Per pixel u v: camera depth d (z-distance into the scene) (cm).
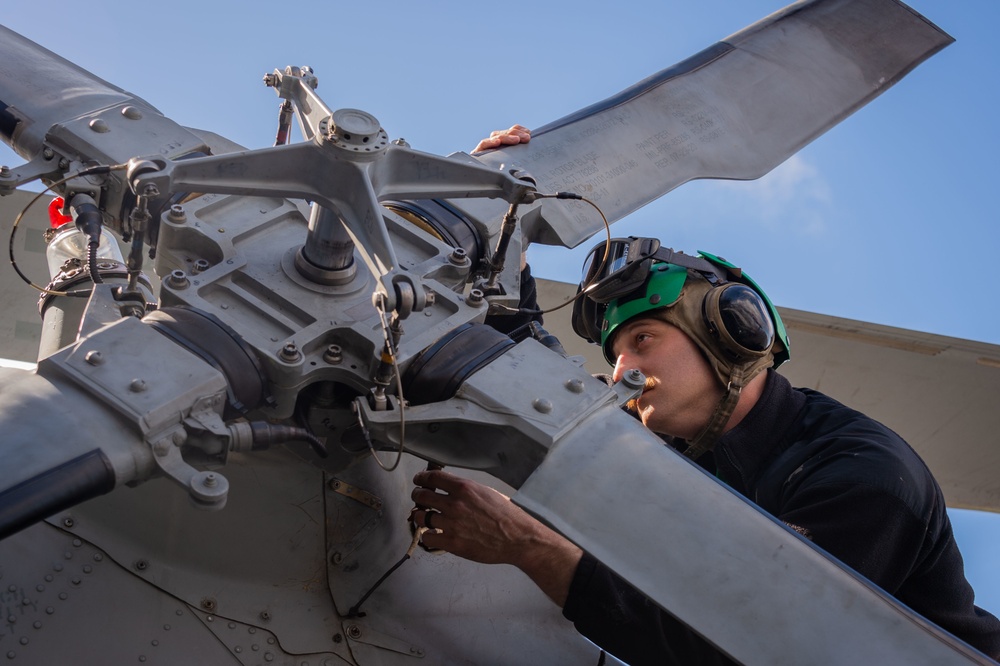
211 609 307
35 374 238
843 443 341
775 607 232
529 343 287
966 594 359
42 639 286
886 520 318
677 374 356
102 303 279
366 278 300
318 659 312
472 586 349
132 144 326
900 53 484
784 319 545
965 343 550
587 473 253
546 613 354
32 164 322
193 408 242
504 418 262
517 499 250
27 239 489
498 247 322
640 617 304
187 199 313
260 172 259
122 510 310
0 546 295
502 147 396
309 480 334
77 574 298
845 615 232
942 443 584
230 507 321
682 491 249
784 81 454
